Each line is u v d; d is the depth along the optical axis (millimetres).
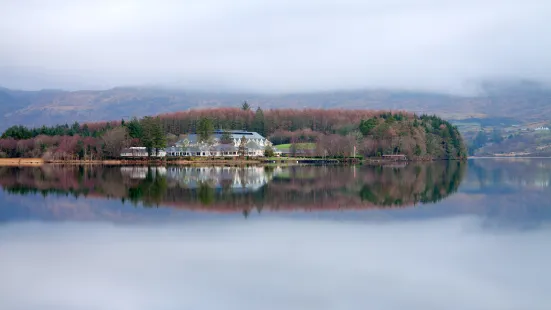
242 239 64562
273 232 68625
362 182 143250
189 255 56781
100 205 93625
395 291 45344
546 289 45656
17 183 139125
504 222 75750
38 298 44344
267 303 42844
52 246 60969
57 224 74750
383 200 101500
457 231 69188
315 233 67938
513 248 59188
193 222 76062
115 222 76312
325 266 52438
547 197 105938
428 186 131375
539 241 62844
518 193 114062
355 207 91688
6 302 43625
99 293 45406
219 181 145625
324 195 109875
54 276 49812
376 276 49250
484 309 41562
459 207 91500
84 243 62500
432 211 86625
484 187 128500
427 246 60438
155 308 42125
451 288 46094
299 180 150000
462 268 51625
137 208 89875
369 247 60125
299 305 42375
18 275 50156
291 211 86625
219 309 41750
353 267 52125
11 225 74062
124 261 54562
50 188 125188
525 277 48719
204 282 47844
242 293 45094
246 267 52281
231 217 80562
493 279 48219
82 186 130250
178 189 122500
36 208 89875
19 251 58812
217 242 62844
